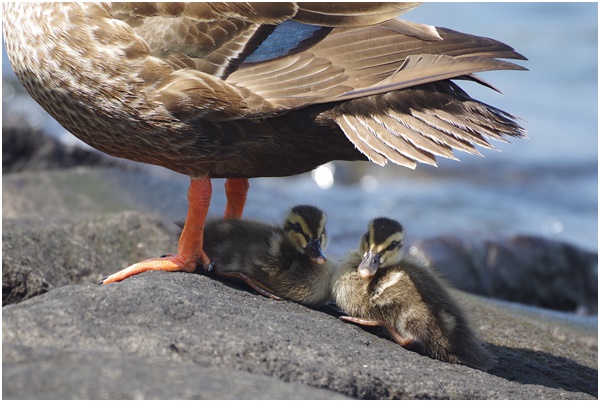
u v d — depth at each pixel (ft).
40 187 39.04
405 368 19.10
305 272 22.91
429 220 48.21
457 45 22.34
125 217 31.76
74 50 22.54
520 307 32.48
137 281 19.95
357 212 49.21
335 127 22.49
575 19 86.43
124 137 23.38
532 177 57.62
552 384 23.25
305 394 15.56
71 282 27.78
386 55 22.11
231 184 26.00
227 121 22.49
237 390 15.29
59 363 15.44
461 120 21.62
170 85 22.21
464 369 20.74
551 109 68.59
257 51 22.47
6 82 61.41
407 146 21.38
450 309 22.03
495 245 38.88
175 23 22.43
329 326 20.56
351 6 22.48
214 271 23.24
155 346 16.98
